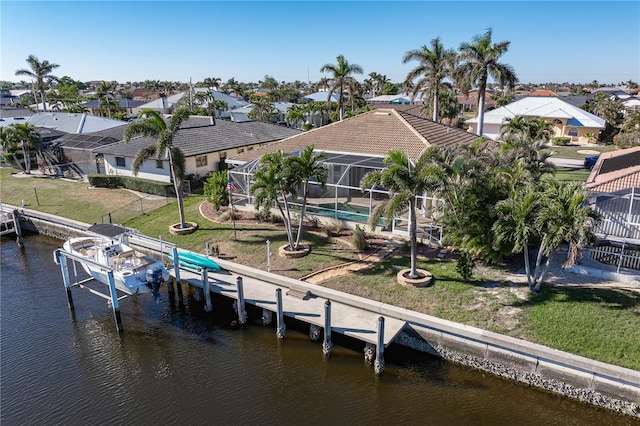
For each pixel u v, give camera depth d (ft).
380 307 57.11
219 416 46.09
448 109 203.72
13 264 87.25
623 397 44.16
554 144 203.21
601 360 45.65
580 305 54.80
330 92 189.06
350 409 46.73
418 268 67.72
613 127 211.61
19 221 107.34
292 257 73.87
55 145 146.92
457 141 100.42
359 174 94.02
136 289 62.95
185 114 84.79
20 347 58.85
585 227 51.49
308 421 45.14
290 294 62.85
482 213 63.05
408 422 44.80
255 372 53.01
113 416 46.44
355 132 101.24
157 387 50.80
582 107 282.77
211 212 99.86
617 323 50.88
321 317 57.06
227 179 101.60
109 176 124.98
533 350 47.55
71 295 68.08
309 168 71.82
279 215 92.02
